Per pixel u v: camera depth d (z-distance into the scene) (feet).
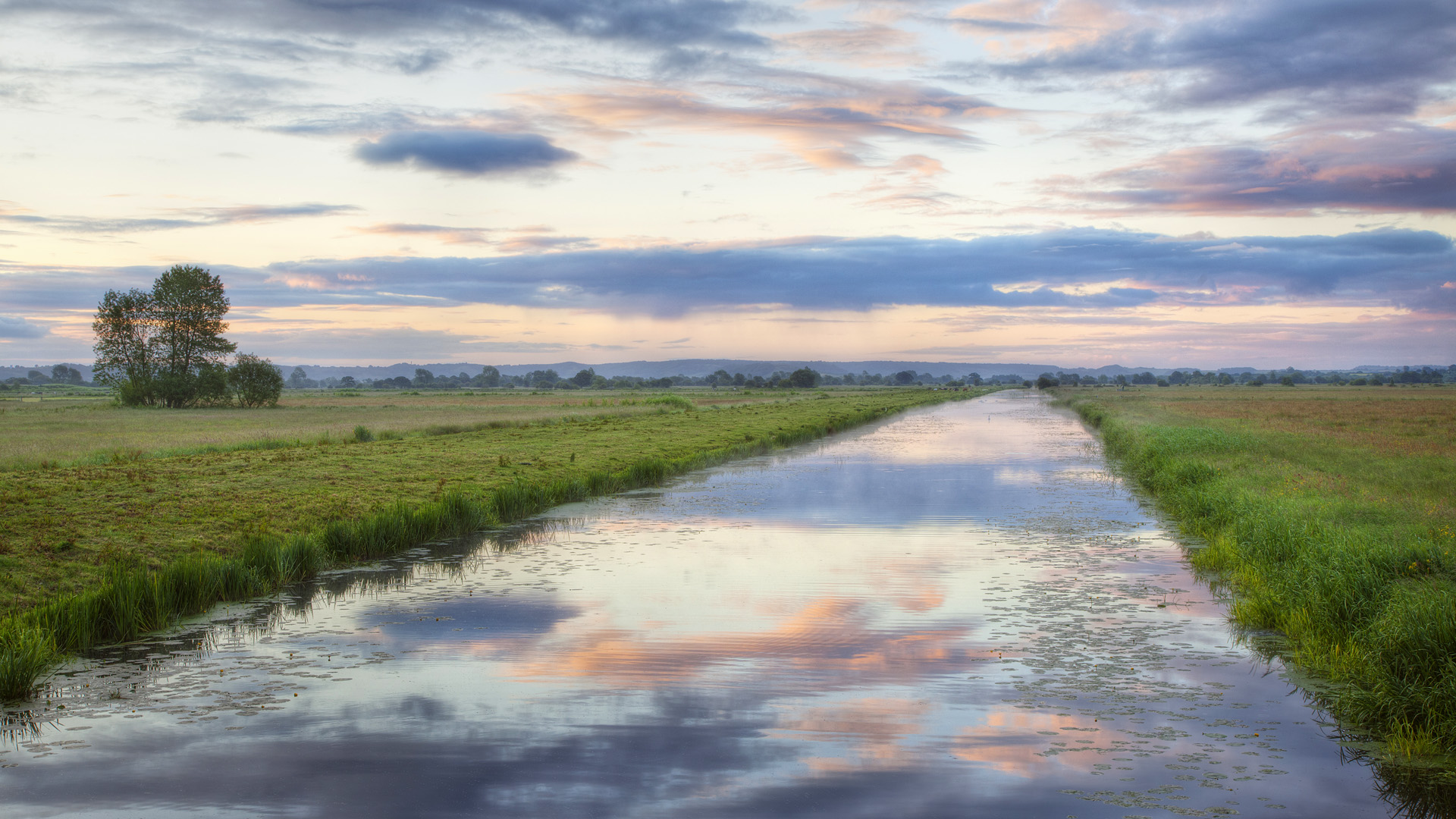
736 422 198.49
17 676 32.60
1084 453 141.08
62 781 25.61
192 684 34.09
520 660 36.86
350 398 428.15
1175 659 36.32
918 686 33.37
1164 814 23.22
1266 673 34.53
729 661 36.45
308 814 23.53
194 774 26.03
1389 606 34.09
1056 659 36.42
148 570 47.88
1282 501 61.00
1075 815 23.18
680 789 24.94
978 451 144.87
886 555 59.00
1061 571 53.72
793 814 23.44
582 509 81.41
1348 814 23.17
